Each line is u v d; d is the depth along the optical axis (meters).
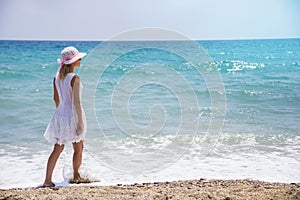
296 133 8.13
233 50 48.22
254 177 5.12
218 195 3.78
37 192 3.93
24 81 16.20
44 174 5.29
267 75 20.33
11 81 16.19
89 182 4.65
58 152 4.46
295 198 3.62
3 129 8.43
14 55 30.16
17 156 6.34
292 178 5.08
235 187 4.16
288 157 6.27
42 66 20.59
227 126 8.77
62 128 4.40
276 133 8.12
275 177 5.13
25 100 11.65
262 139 7.58
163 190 4.01
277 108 11.21
